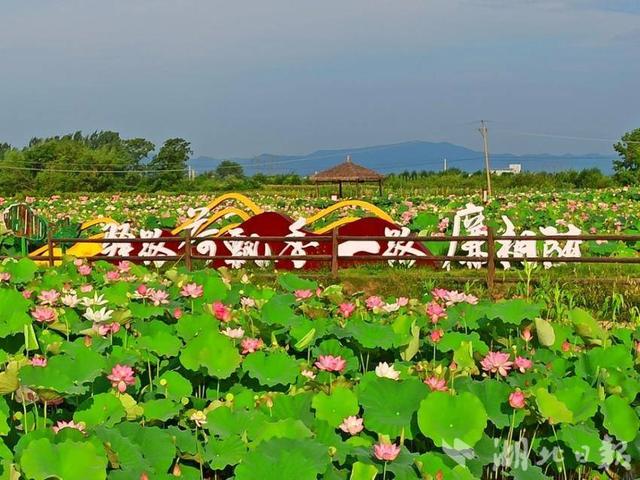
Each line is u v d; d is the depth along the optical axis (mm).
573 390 5277
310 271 15562
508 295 13320
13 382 4879
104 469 4285
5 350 6047
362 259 14703
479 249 15719
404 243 15602
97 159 69938
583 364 6035
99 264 10719
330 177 52781
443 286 13922
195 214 16906
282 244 15992
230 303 8164
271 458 4344
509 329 6762
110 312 6445
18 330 5891
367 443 4977
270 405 5324
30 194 65000
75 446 4301
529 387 5469
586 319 6879
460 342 6309
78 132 94125
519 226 22094
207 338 5758
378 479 4754
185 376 5984
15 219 16453
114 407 5117
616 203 33188
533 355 6410
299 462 4258
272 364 5750
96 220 17953
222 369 5676
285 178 74812
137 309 6992
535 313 6598
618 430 5117
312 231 15914
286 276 8492
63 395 5086
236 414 5117
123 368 5277
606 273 14648
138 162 83875
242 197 16766
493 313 6555
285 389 5934
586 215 23953
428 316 6840
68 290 8203
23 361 5320
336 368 5676
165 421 5461
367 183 65438
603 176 61938
